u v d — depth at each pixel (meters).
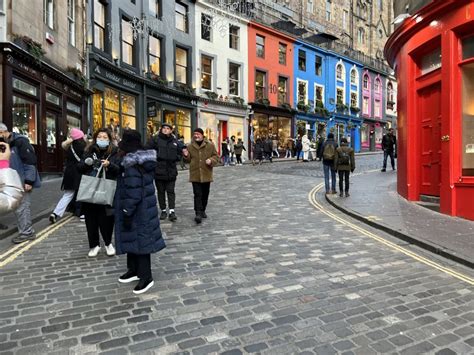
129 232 4.41
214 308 4.04
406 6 11.20
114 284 4.70
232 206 10.09
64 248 6.23
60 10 15.55
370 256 5.90
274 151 30.28
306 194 12.16
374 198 10.95
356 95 41.84
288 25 33.66
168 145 8.22
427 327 3.68
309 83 35.91
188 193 12.02
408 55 10.57
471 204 8.15
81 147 7.51
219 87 28.09
